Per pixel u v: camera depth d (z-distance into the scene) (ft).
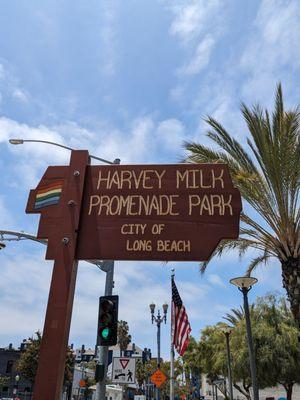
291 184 43.39
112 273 48.57
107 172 24.66
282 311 88.53
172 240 22.67
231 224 22.82
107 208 23.63
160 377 91.86
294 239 43.55
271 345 80.33
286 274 43.29
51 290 21.62
